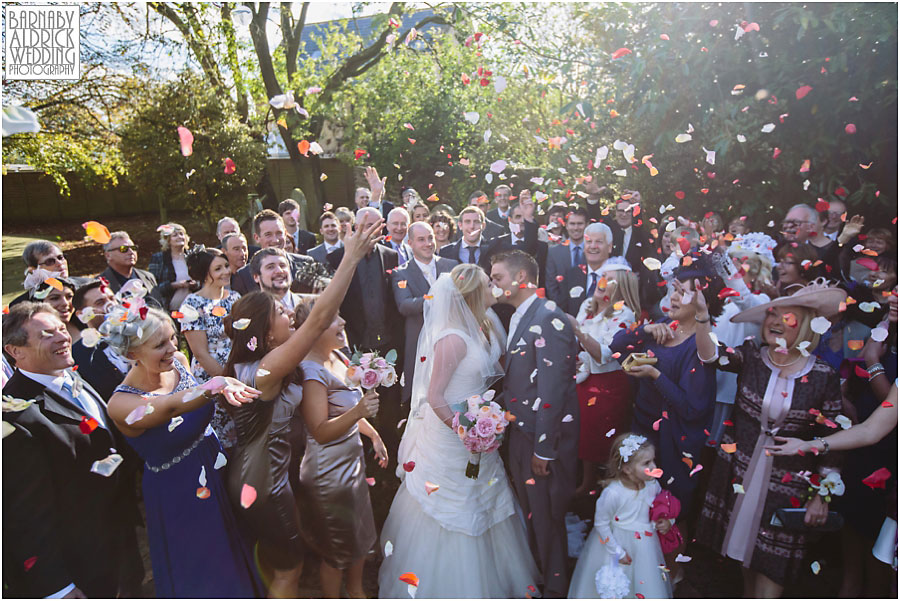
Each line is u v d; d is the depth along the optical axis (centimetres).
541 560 263
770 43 414
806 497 236
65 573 205
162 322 210
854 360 297
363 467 244
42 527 200
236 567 221
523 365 262
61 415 219
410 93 1069
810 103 407
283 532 223
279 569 230
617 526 246
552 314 262
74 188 1511
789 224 399
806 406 241
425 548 250
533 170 727
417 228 405
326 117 1101
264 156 1029
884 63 379
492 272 271
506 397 268
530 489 260
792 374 246
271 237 399
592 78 508
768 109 410
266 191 1119
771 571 238
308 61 1188
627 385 322
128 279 402
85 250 1220
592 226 414
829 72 388
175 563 216
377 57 1140
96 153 1120
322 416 228
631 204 471
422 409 268
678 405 266
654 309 445
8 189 1421
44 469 204
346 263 208
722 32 424
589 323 337
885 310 320
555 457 255
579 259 457
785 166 425
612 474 254
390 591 258
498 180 834
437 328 255
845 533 264
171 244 468
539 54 809
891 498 238
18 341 217
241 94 1079
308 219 1138
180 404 201
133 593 248
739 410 259
